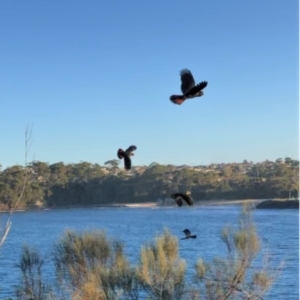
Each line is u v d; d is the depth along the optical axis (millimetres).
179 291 13852
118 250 14961
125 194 139500
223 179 140625
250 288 14156
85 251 14633
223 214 112188
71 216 111125
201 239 46875
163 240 14273
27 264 15312
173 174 140375
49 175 136625
